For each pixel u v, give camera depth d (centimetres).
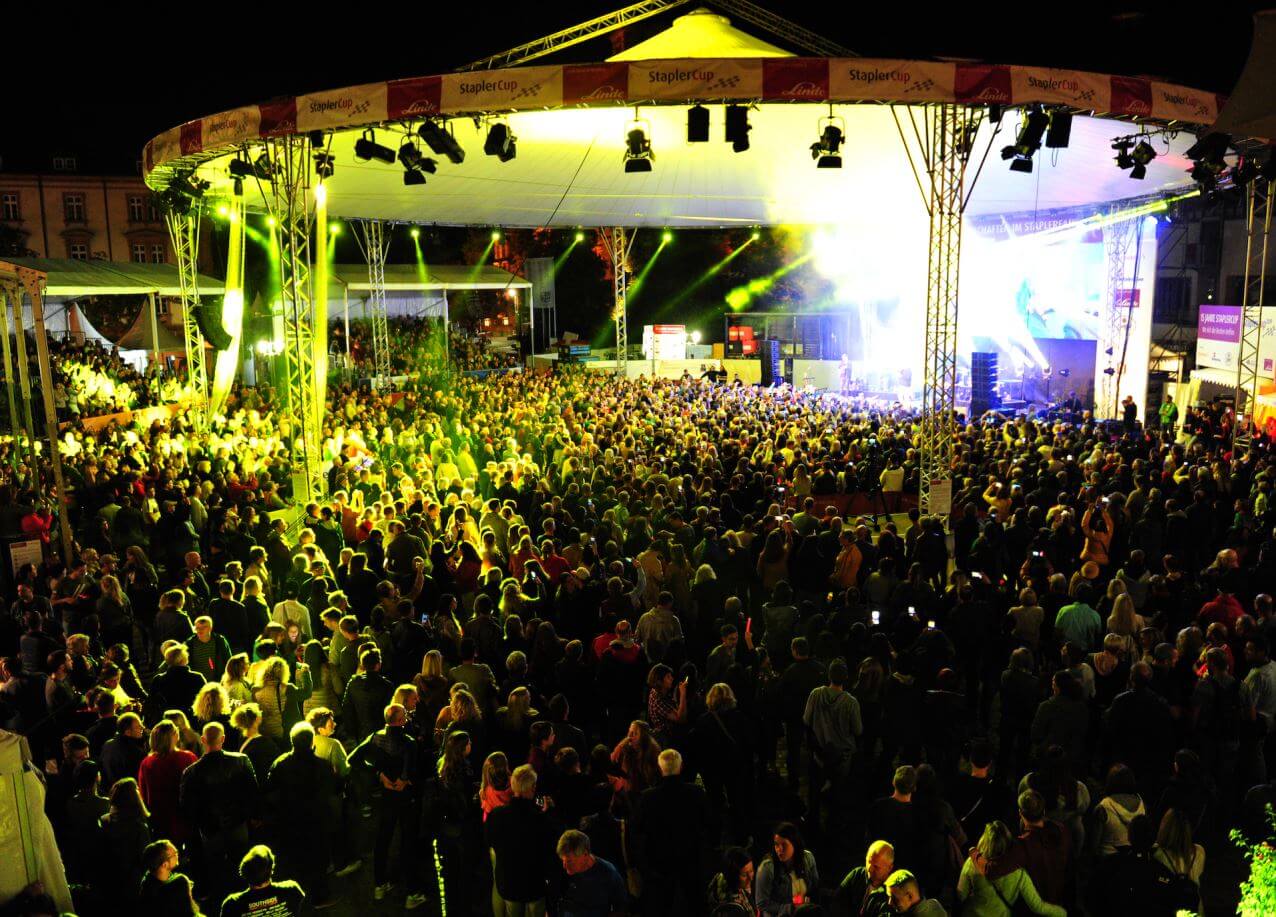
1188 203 2691
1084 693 775
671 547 1062
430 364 4284
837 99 1185
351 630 833
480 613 891
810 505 1261
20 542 1183
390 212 2966
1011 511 1330
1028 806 546
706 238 5584
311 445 1559
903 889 486
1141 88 1266
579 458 1664
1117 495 1291
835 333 4191
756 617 1180
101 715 710
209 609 909
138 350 3794
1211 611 912
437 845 673
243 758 643
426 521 1243
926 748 829
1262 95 308
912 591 963
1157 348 3438
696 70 1170
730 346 4256
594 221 3447
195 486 1417
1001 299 3120
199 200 2120
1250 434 2091
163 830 655
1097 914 545
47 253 6088
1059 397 2988
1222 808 772
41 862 545
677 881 624
